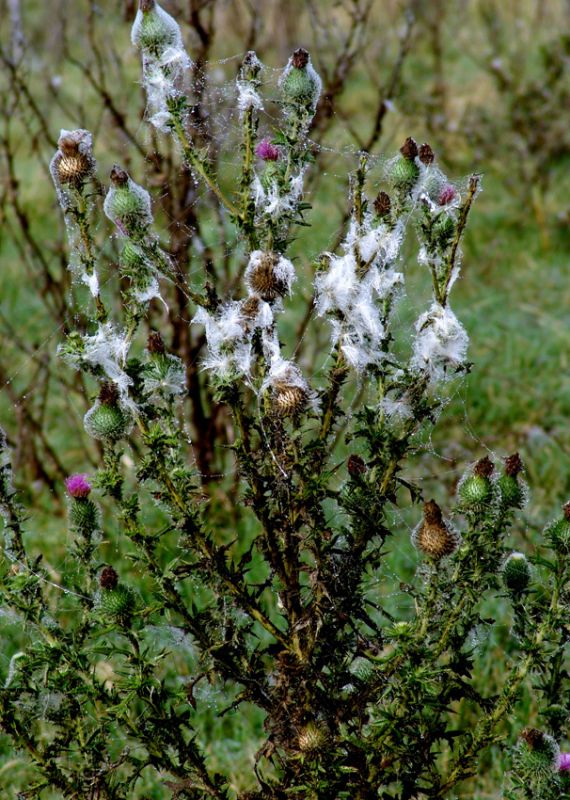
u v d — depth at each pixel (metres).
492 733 1.28
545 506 2.01
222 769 1.58
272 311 1.24
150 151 2.01
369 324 1.22
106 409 1.23
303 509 1.21
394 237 1.24
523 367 2.54
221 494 2.00
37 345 2.63
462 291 2.94
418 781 1.48
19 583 1.24
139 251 1.24
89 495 1.30
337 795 1.25
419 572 1.29
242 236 1.26
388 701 1.29
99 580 1.25
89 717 1.40
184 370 1.26
